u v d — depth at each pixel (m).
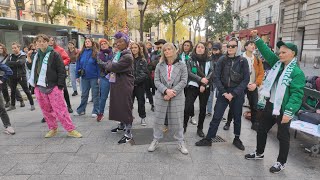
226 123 5.66
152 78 6.98
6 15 35.41
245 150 4.52
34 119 6.34
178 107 4.29
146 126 5.77
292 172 3.78
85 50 6.27
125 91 4.70
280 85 3.63
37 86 4.86
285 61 3.67
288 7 27.59
